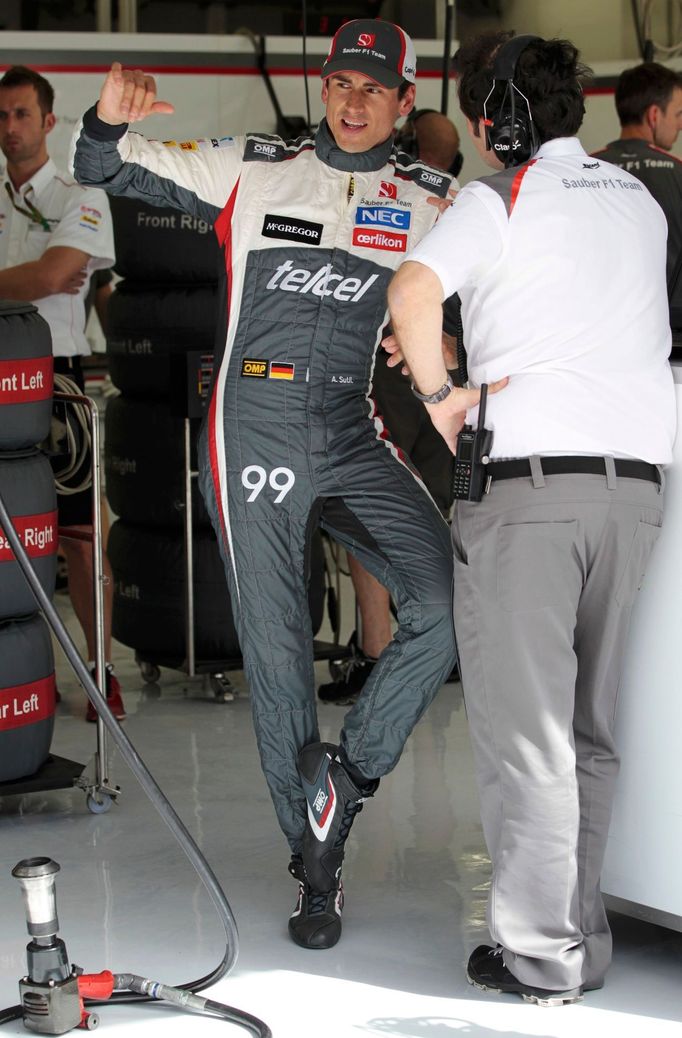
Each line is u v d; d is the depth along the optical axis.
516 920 2.92
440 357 2.79
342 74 3.21
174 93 7.29
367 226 3.26
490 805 2.94
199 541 5.29
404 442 5.48
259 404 3.27
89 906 3.49
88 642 5.05
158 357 5.34
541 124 2.87
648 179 4.64
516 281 2.78
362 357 3.34
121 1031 2.88
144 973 3.11
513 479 2.80
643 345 2.85
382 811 4.14
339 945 3.25
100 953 3.22
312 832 3.27
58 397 4.42
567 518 2.78
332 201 3.25
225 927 2.92
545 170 2.82
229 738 4.89
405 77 3.24
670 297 3.30
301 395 3.28
